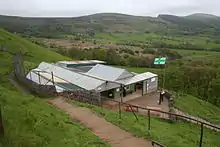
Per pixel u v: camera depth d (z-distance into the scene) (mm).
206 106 49219
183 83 69312
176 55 123188
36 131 11148
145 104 34406
